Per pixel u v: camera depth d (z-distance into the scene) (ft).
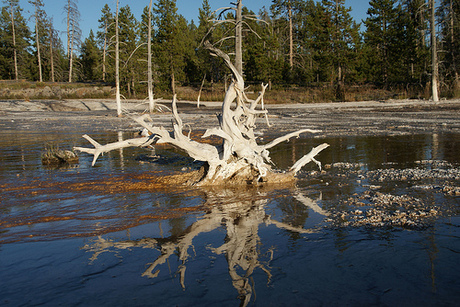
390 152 39.40
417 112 95.14
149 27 124.67
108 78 209.05
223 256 14.25
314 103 148.77
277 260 13.66
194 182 28.37
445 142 44.86
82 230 17.95
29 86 195.72
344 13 170.60
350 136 55.01
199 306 10.58
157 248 15.37
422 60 163.73
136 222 19.04
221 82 227.61
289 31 217.15
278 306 10.46
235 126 28.14
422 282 11.62
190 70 225.35
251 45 195.11
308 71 200.64
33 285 12.24
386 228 16.62
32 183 28.55
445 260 13.10
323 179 28.12
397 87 171.42
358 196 22.57
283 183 27.55
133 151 45.93
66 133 68.08
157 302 10.89
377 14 172.76
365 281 11.79
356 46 173.68
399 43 162.61
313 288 11.44
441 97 132.16
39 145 51.60
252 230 17.21
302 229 17.06
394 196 21.95
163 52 180.04
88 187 27.20
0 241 16.60
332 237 15.81
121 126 81.56
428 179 26.16
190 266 13.43
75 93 185.98
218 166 28.68
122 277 12.68
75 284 12.23
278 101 158.61
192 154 28.35
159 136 29.25
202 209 21.24
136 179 29.86
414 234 15.72
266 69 180.24
